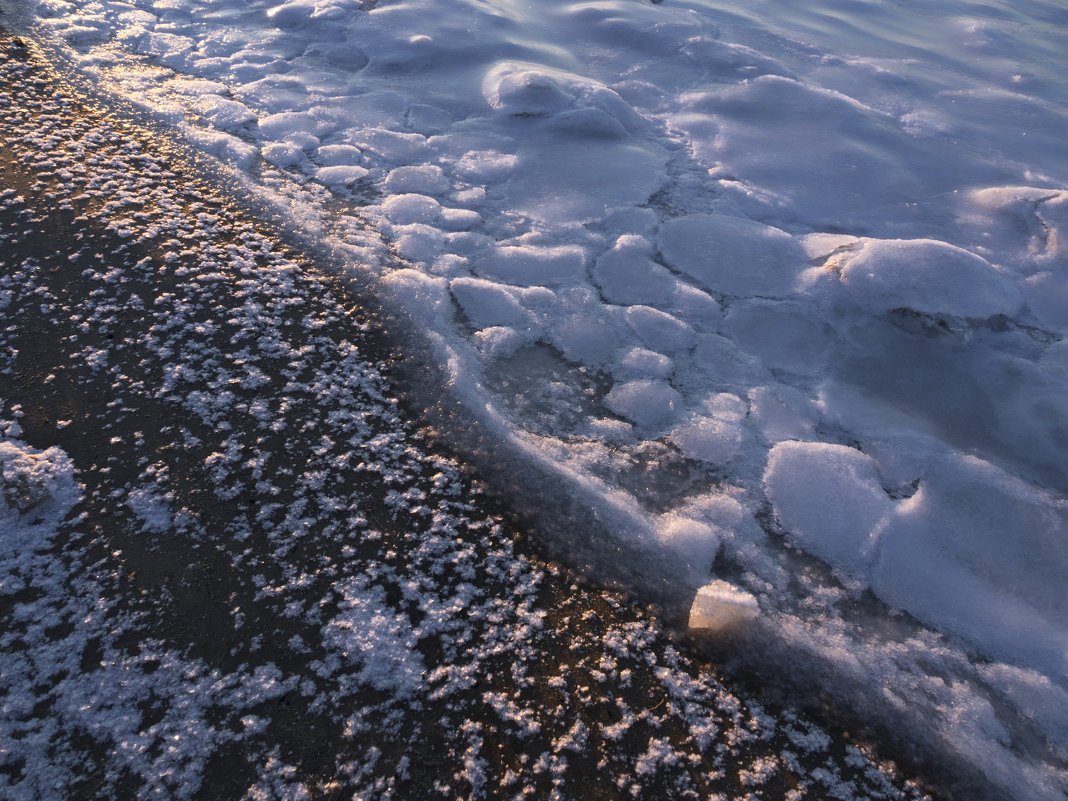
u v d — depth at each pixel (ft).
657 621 5.08
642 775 4.27
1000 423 7.00
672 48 13.76
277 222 8.34
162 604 4.73
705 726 4.53
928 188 10.39
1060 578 5.61
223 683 4.38
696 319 7.98
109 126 9.49
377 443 6.00
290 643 4.62
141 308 6.79
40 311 6.59
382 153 10.15
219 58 12.13
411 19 13.46
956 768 4.49
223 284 7.25
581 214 9.39
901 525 5.91
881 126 11.53
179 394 6.09
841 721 4.65
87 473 5.41
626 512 5.75
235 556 5.06
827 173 10.49
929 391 7.33
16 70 10.25
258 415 6.05
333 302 7.36
